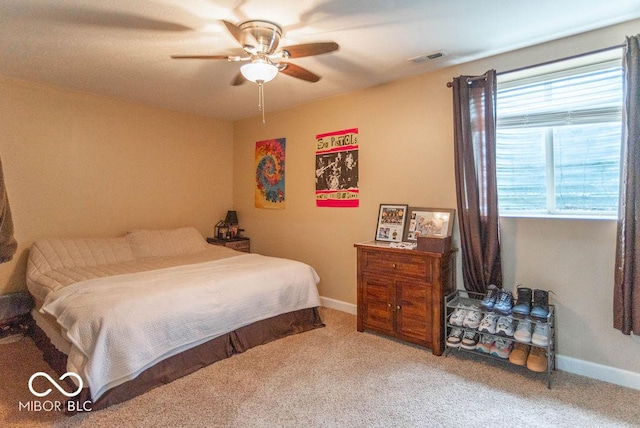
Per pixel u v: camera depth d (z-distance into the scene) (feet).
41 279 8.84
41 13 6.56
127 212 12.77
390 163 10.74
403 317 9.16
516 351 7.69
